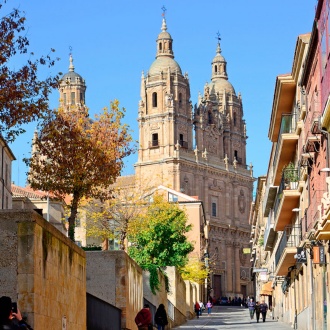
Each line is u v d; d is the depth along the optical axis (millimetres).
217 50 175875
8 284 18141
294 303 54344
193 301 93312
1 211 18344
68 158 50688
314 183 39312
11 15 29859
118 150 52812
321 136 35875
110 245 94000
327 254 35031
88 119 53312
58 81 31891
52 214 83875
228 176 164000
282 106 50531
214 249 157875
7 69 30328
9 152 69875
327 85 29703
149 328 33406
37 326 18312
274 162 56031
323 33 30906
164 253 70000
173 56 157500
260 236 103750
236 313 103375
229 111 170125
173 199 128500
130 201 74625
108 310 29453
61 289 21000
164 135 151250
